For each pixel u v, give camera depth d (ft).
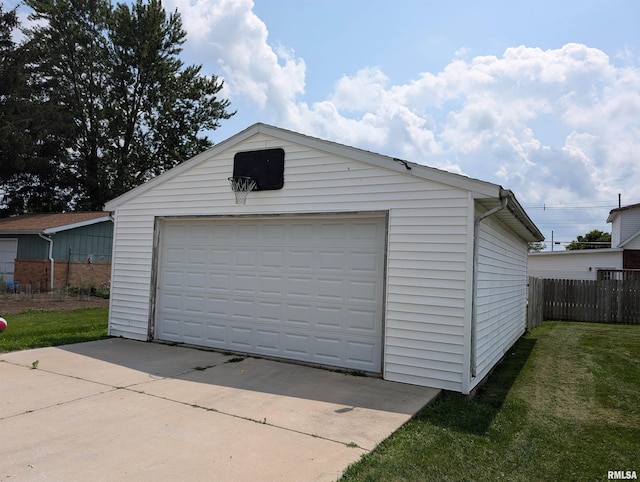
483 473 12.32
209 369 22.48
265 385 19.85
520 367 26.58
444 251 20.11
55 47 91.91
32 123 83.41
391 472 11.99
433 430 15.24
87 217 65.10
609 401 19.69
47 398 17.30
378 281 22.43
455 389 19.47
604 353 31.24
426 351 20.20
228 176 26.73
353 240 23.26
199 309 28.02
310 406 17.15
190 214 28.12
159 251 29.78
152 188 29.96
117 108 95.61
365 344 22.53
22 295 50.78
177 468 11.88
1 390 18.13
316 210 23.61
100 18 94.38
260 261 26.04
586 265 74.02
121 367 22.40
